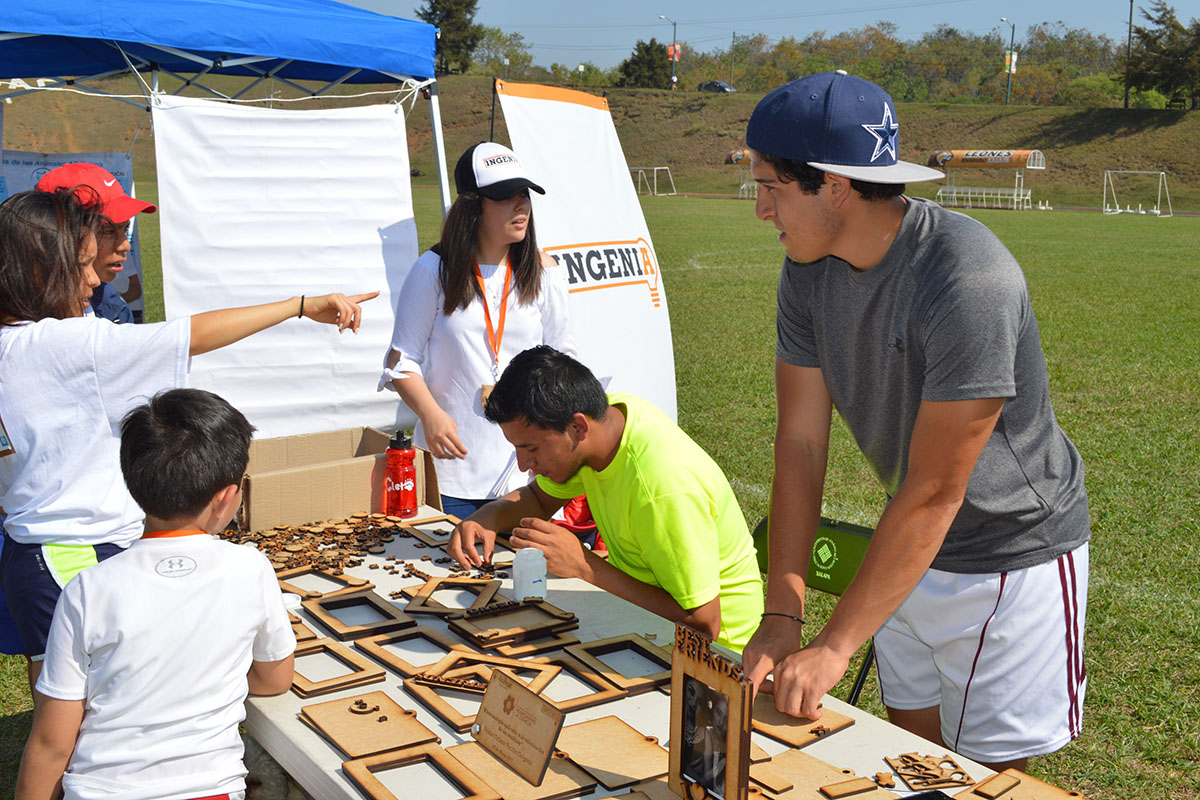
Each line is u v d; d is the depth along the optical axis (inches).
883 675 90.6
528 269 136.3
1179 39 2178.9
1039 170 2037.4
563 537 88.0
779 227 69.6
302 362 211.3
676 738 56.4
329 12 203.0
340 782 59.0
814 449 81.1
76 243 87.6
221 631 64.9
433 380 136.7
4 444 85.9
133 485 65.7
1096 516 219.0
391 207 218.8
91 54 220.1
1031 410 73.3
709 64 4025.6
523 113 194.9
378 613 85.4
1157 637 161.2
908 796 56.7
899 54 3782.0
